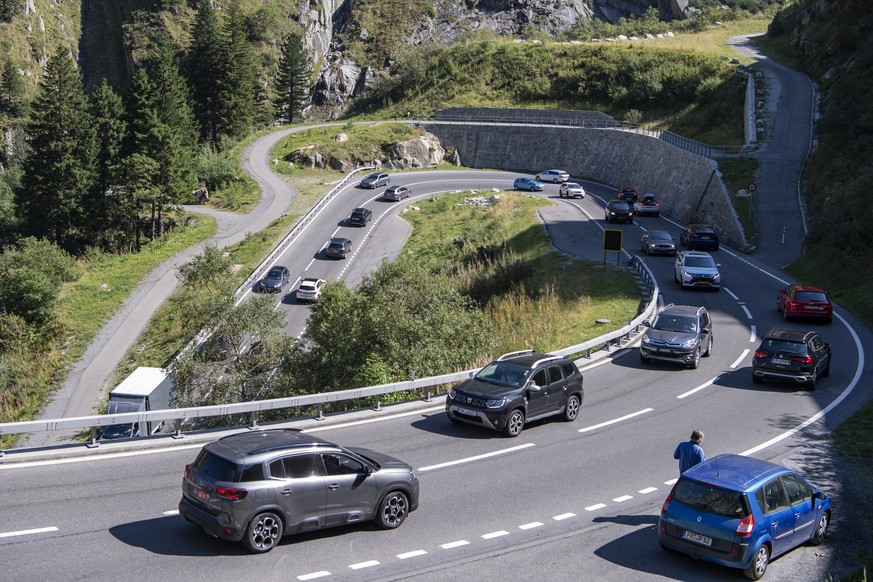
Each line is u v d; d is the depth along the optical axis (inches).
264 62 5944.9
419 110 4411.9
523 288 1636.3
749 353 1182.9
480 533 569.3
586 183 3531.0
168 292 2310.5
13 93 5689.0
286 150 3860.7
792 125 2876.5
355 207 3068.4
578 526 591.2
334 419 832.9
